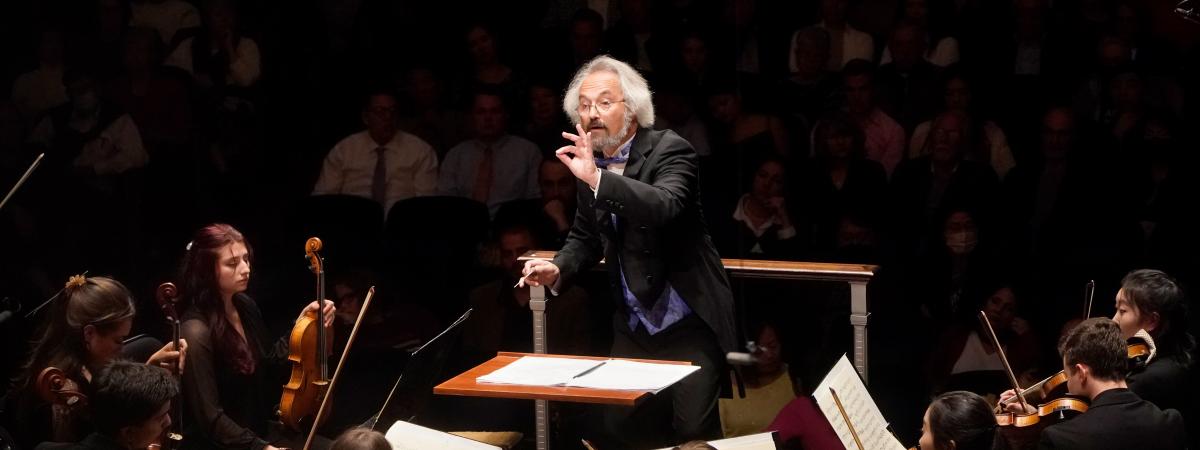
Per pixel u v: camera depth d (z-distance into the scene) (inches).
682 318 451.2
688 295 444.8
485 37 737.6
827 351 648.4
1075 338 410.0
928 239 683.4
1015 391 468.8
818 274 480.7
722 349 447.8
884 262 685.3
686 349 449.4
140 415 374.0
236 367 497.4
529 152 725.9
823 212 705.0
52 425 430.6
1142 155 686.5
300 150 760.3
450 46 746.8
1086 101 705.0
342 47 760.3
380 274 694.5
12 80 768.9
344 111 759.1
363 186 732.0
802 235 706.2
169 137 761.0
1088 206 683.4
